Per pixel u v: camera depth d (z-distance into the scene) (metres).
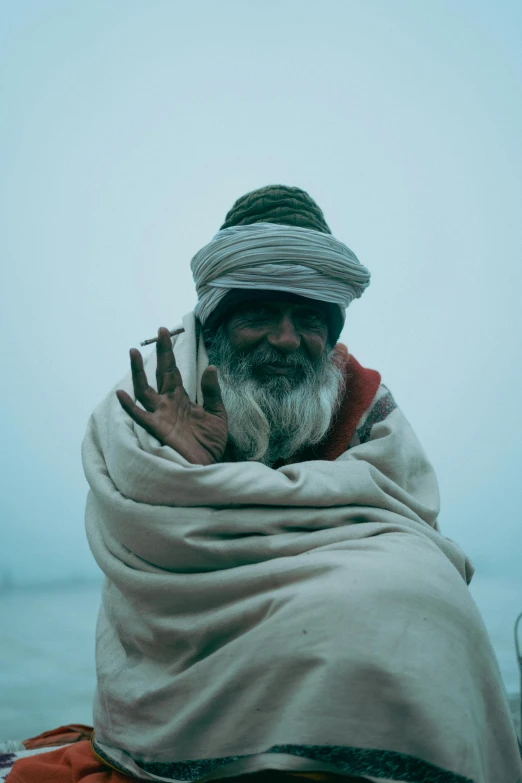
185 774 1.53
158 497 1.69
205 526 1.65
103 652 1.90
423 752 1.35
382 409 2.26
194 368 2.09
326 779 1.39
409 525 1.79
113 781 1.66
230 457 2.14
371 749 1.34
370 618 1.41
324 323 2.20
